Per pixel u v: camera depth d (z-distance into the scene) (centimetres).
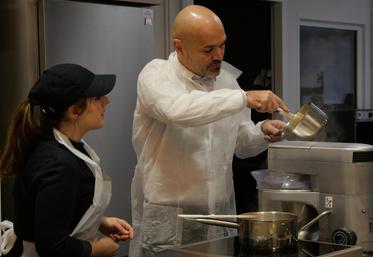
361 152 176
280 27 463
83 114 168
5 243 175
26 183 160
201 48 204
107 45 321
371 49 535
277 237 158
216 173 221
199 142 216
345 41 522
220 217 175
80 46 311
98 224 177
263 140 229
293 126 198
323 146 184
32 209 160
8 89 329
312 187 185
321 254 155
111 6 322
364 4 527
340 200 178
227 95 191
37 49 311
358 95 534
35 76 311
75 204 161
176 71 213
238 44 483
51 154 159
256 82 479
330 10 499
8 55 327
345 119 399
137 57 334
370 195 178
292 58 473
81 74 166
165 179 217
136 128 222
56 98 163
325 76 507
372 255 174
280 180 188
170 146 215
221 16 476
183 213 218
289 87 471
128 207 333
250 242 161
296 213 185
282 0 461
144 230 223
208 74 214
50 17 300
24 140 165
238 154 245
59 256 155
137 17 333
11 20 321
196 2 459
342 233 174
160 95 199
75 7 309
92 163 168
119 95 327
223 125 221
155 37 380
